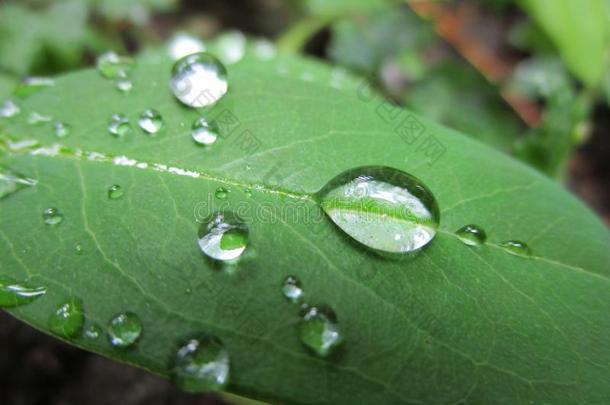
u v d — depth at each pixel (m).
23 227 0.09
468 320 0.09
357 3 0.16
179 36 0.14
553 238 0.09
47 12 0.14
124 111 0.10
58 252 0.09
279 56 0.12
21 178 0.09
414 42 0.16
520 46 0.17
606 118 0.16
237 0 0.18
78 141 0.09
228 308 0.09
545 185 0.10
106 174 0.09
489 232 0.09
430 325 0.09
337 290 0.09
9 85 0.12
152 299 0.09
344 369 0.09
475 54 0.17
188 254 0.09
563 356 0.09
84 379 0.12
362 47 0.16
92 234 0.09
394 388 0.09
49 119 0.10
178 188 0.09
